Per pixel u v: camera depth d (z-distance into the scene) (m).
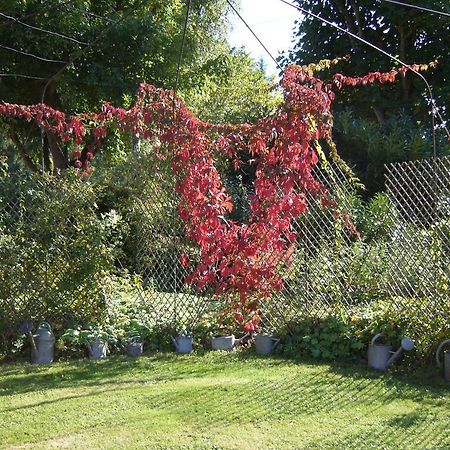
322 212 5.83
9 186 6.09
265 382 4.85
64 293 6.18
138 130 5.39
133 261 6.92
